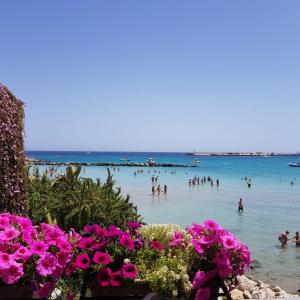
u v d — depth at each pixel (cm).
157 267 546
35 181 1057
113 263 541
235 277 538
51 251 467
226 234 535
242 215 3491
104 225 855
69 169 1017
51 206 886
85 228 561
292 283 1519
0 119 748
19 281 427
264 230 2750
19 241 457
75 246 523
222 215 3488
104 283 509
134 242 566
